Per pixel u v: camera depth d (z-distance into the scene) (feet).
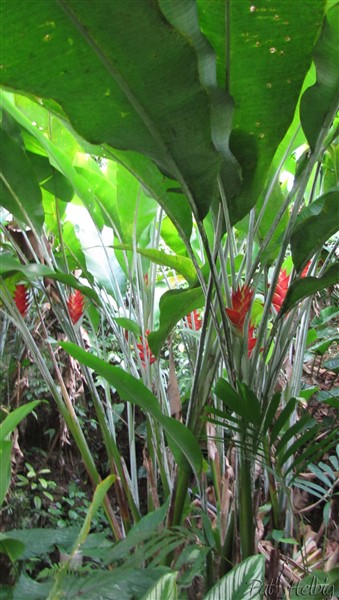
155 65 3.00
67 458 9.64
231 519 4.99
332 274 4.17
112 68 3.02
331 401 6.24
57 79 3.14
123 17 2.73
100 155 5.09
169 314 4.91
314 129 3.98
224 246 6.51
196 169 3.75
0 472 3.63
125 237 6.24
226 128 3.47
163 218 6.88
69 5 2.70
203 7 3.28
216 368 4.97
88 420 9.57
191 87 3.15
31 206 5.17
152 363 6.05
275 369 4.77
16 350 8.23
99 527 8.56
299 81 3.66
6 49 2.92
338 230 4.38
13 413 3.55
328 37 3.27
